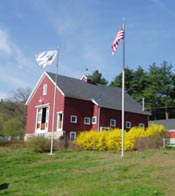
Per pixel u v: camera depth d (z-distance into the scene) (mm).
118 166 19891
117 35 26625
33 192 15469
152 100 76438
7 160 26328
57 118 44156
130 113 49125
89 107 46188
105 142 33250
